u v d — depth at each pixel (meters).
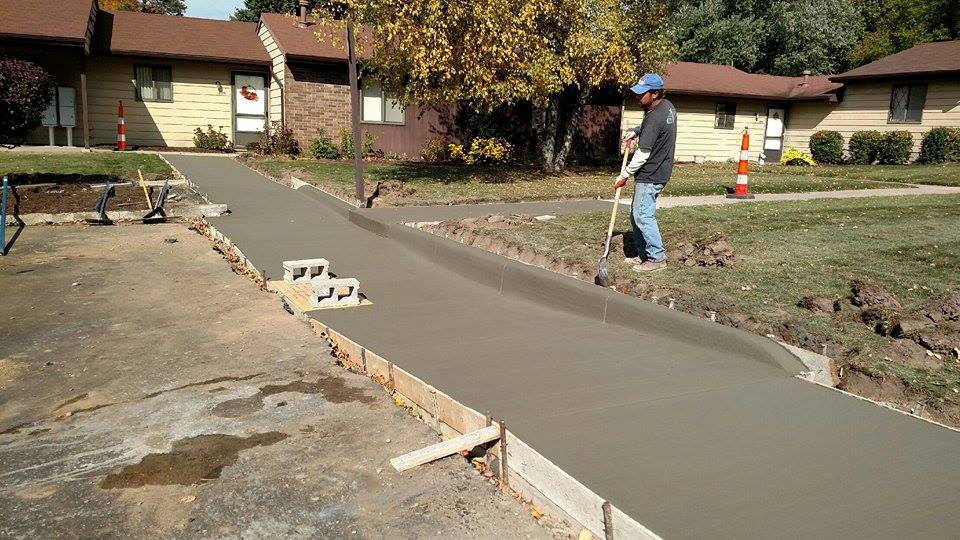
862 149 21.80
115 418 4.11
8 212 10.44
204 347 5.38
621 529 2.76
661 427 3.74
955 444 3.49
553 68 13.93
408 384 4.48
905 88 21.05
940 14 31.36
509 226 9.09
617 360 4.95
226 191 12.94
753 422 3.79
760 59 35.16
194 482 3.36
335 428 3.95
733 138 25.22
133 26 20.17
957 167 18.31
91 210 10.84
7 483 3.36
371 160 19.30
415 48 12.45
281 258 8.41
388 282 7.53
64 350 5.32
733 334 4.96
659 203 11.31
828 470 3.24
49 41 16.30
